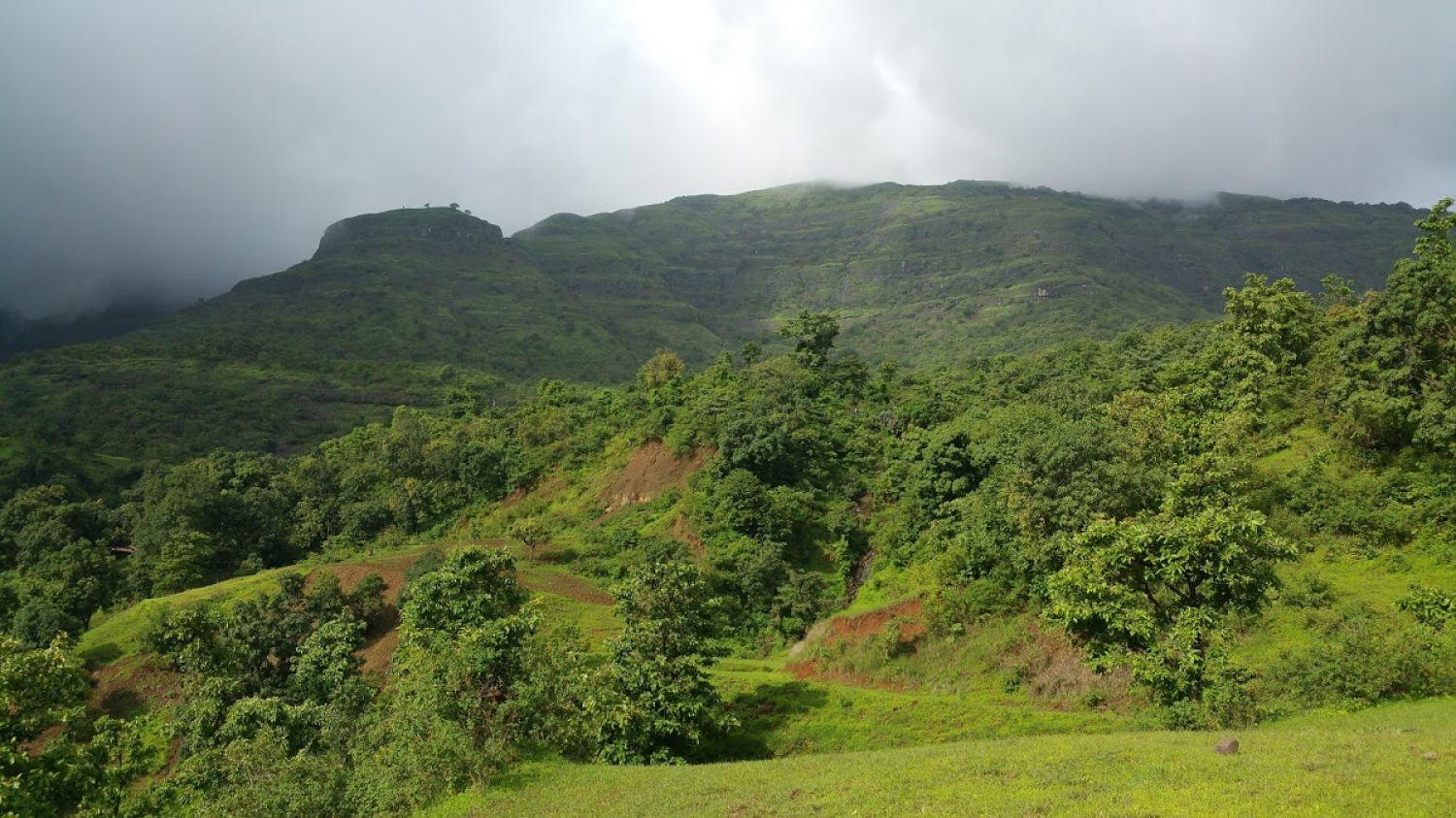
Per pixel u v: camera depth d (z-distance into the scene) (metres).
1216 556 26.28
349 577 67.19
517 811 24.55
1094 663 28.41
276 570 75.88
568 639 37.88
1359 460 45.97
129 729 29.91
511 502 89.50
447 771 27.23
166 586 77.19
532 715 29.66
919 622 47.97
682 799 23.14
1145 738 22.70
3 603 70.38
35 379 166.62
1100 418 53.00
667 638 35.91
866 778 22.19
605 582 65.69
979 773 20.91
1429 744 17.91
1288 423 52.12
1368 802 15.04
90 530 97.31
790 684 42.03
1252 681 31.47
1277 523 43.53
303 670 45.44
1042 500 42.69
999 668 42.28
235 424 161.25
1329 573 40.09
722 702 39.81
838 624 51.50
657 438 85.69
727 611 56.94
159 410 158.25
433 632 35.88
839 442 79.38
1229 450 45.78
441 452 95.19
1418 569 38.12
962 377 104.69
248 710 35.66
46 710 24.34
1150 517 30.69
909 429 81.00
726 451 72.44
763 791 22.72
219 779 31.62
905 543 61.03
